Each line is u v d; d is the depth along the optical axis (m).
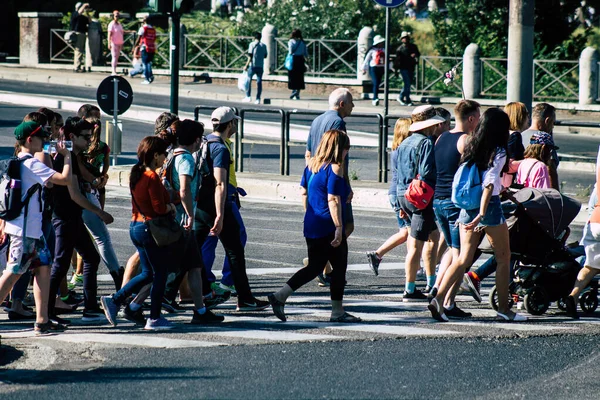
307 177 18.81
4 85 66.88
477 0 70.44
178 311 19.69
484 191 17.78
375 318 18.97
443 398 13.91
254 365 15.42
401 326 18.16
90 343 16.69
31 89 64.94
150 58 69.00
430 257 21.00
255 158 44.06
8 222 16.70
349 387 14.35
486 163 17.80
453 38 71.06
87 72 74.06
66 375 14.83
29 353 16.06
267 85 68.69
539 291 19.38
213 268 24.53
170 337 17.17
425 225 20.44
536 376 15.05
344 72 67.56
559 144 48.03
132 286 18.02
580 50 67.75
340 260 18.50
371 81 64.81
